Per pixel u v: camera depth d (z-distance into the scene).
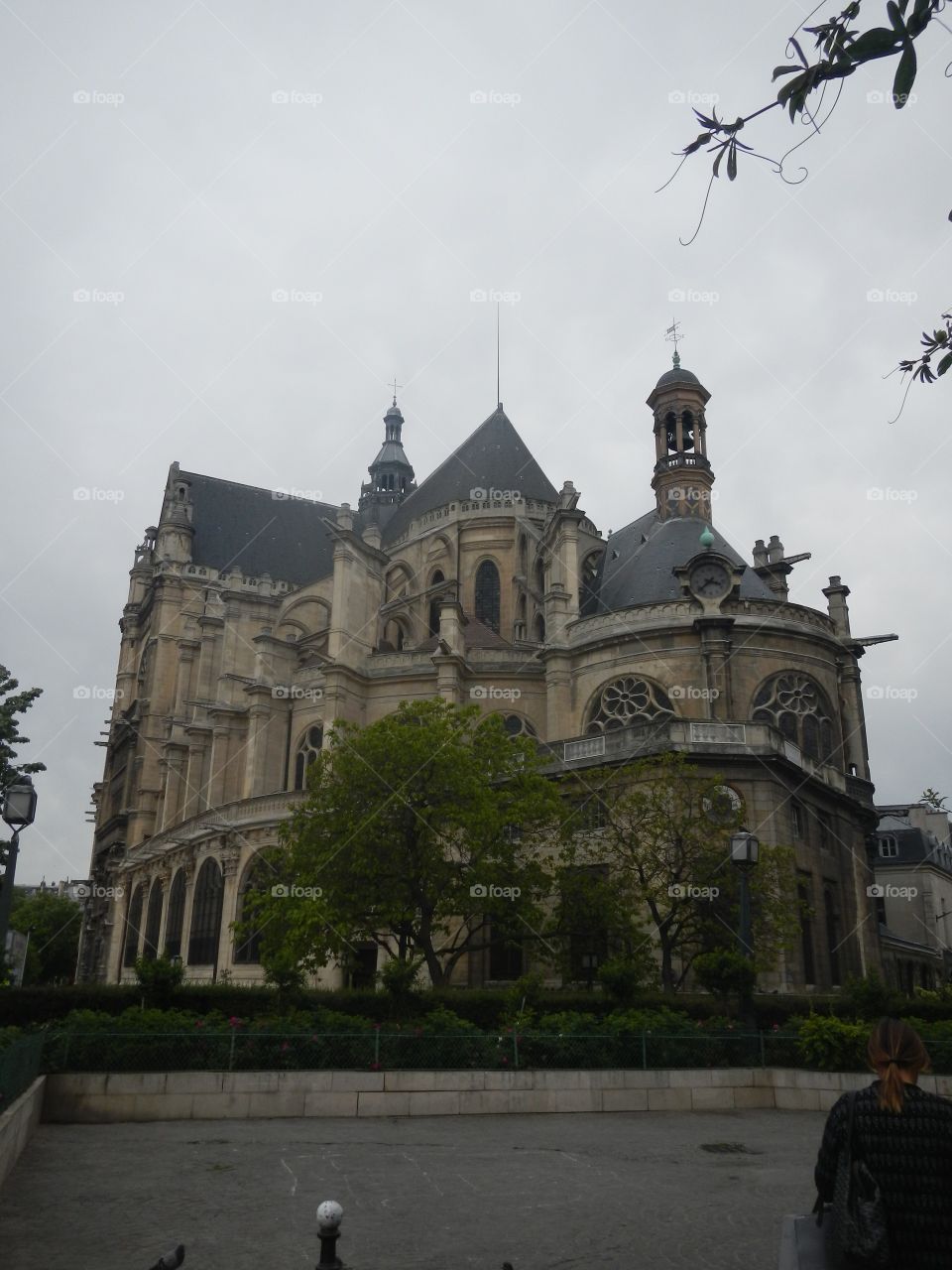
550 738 49.69
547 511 71.50
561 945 35.22
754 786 37.97
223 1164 14.24
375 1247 10.12
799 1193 12.77
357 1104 19.70
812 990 37.53
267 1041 20.27
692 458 59.12
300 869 35.94
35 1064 17.47
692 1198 12.45
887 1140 5.23
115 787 86.50
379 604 59.59
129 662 94.56
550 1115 20.09
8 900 20.53
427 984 41.28
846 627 52.78
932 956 64.62
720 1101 21.42
